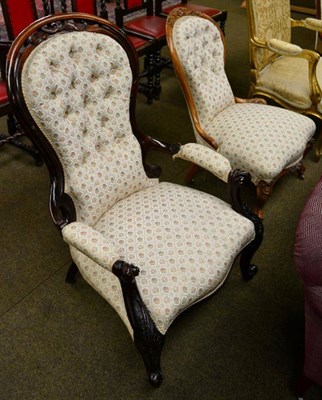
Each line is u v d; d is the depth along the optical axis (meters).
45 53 1.06
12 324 1.40
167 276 1.07
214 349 1.35
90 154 1.22
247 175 1.28
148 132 2.42
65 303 1.48
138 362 1.30
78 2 2.17
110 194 1.28
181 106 2.68
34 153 2.09
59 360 1.30
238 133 1.70
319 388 1.26
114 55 1.21
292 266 1.64
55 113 1.09
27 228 1.77
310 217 0.98
